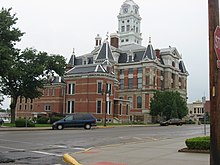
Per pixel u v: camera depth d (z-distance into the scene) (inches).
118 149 659.4
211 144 284.8
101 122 2519.7
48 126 1797.5
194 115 5078.7
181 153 573.9
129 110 3191.4
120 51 3791.8
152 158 509.0
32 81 2113.7
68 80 2807.6
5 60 1670.8
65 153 629.3
